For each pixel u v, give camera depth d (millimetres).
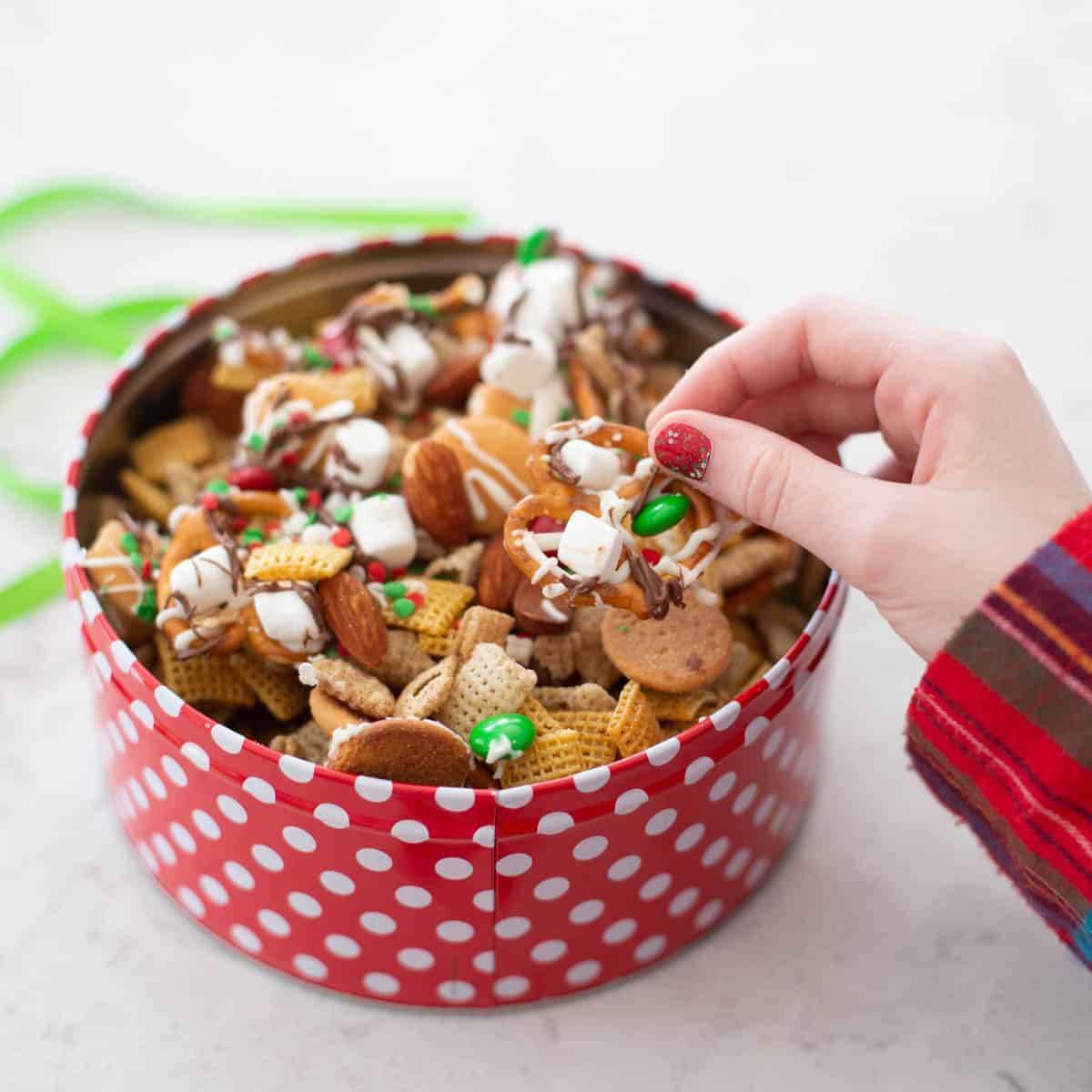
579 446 562
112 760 610
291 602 580
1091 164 823
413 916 568
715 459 562
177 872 606
